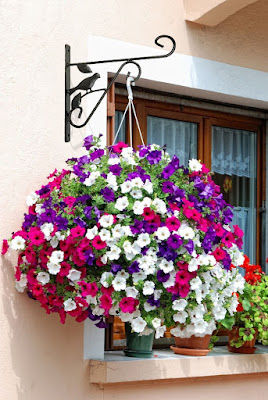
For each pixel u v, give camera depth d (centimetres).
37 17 382
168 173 352
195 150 484
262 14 487
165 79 434
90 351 391
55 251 338
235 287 372
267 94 488
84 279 341
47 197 357
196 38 451
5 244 360
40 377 373
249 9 480
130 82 371
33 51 380
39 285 343
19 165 371
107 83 417
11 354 363
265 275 479
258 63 484
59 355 380
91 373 388
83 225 340
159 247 337
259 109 511
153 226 338
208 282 350
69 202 345
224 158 498
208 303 355
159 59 432
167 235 335
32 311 373
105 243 333
